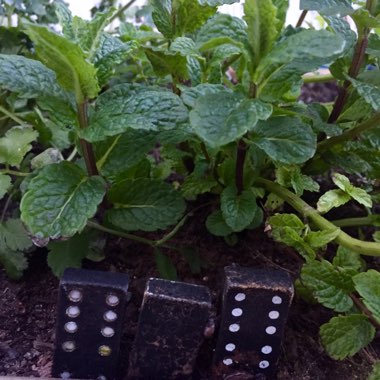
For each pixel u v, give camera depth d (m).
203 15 0.20
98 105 0.18
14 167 0.25
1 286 0.21
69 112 0.18
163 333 0.17
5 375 0.18
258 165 0.20
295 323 0.20
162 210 0.20
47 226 0.17
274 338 0.17
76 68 0.16
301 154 0.17
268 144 0.17
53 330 0.20
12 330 0.20
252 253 0.22
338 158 0.22
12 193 0.23
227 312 0.17
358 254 0.20
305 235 0.19
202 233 0.23
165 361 0.17
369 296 0.17
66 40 0.15
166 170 0.24
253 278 0.17
